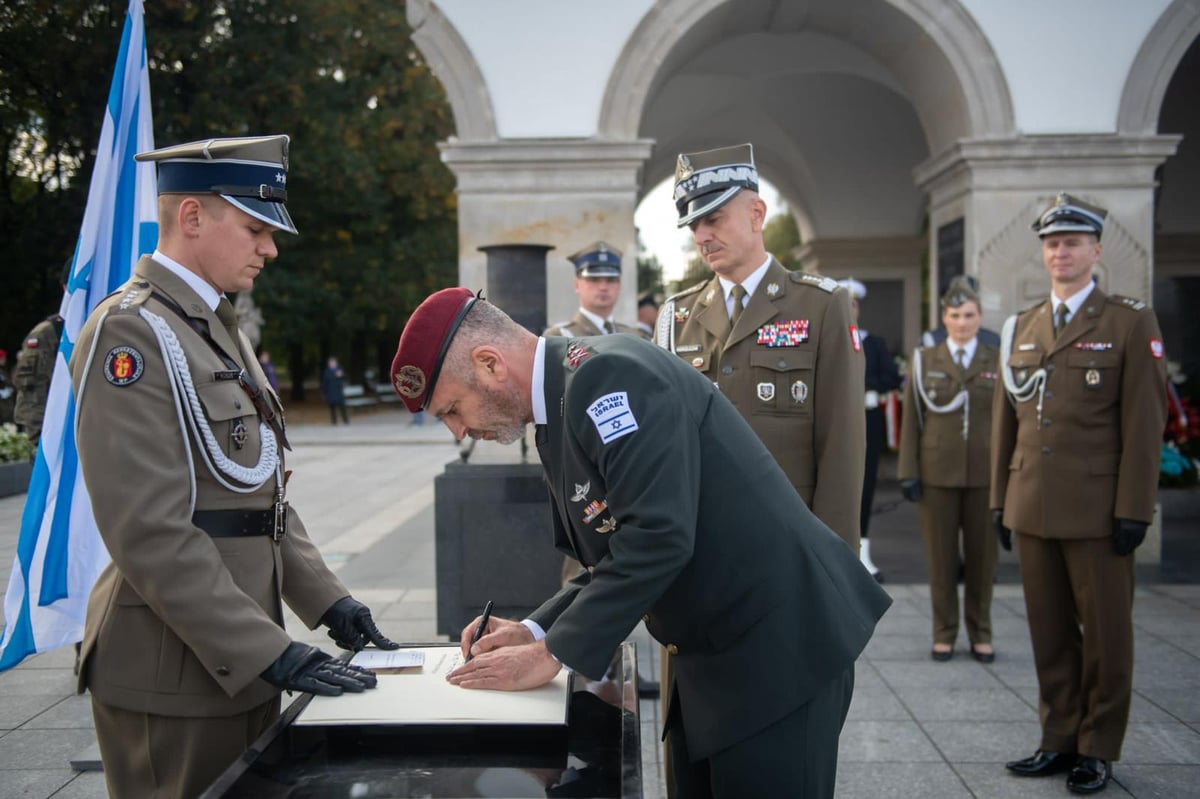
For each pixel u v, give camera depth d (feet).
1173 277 37.04
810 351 9.39
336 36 45.50
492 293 17.56
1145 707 12.86
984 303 22.49
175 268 6.77
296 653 6.09
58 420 10.24
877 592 6.93
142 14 11.40
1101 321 11.05
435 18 21.97
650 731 12.30
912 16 22.47
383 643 7.09
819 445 9.36
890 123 40.73
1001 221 22.48
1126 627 10.64
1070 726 11.10
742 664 6.33
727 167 9.53
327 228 71.46
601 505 6.13
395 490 34.27
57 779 10.45
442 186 68.59
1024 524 11.24
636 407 5.86
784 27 26.58
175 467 6.21
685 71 36.14
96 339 6.22
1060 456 11.00
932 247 25.67
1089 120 22.36
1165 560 21.49
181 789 6.38
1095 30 22.20
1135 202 22.29
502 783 4.98
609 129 22.11
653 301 26.45
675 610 6.44
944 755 11.66
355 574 20.74
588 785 4.93
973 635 15.35
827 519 9.14
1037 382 11.28
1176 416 28.02
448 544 16.10
